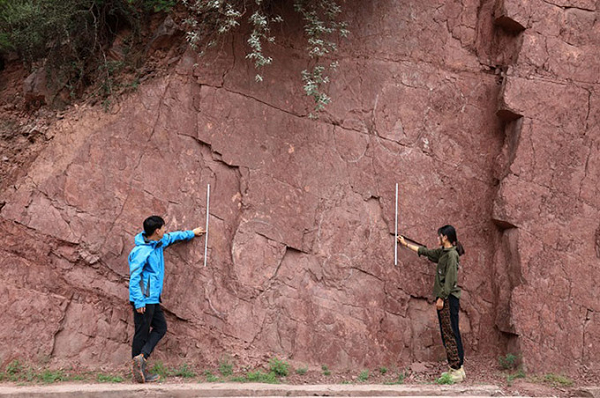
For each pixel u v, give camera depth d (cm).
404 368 565
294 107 605
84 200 578
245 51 607
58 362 543
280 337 570
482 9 631
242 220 586
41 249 568
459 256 557
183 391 479
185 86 605
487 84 620
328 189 598
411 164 605
